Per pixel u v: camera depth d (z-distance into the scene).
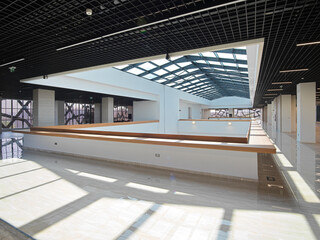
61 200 2.27
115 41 2.94
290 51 3.35
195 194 2.41
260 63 4.18
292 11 2.03
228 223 1.76
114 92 8.89
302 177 3.04
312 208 2.03
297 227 1.69
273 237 1.56
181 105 18.20
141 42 2.99
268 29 2.48
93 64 4.21
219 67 9.02
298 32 2.55
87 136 4.23
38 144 5.49
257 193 2.43
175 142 3.24
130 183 2.81
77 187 2.67
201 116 23.67
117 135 4.34
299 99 7.08
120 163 3.95
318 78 6.21
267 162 4.02
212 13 2.11
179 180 2.93
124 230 1.67
